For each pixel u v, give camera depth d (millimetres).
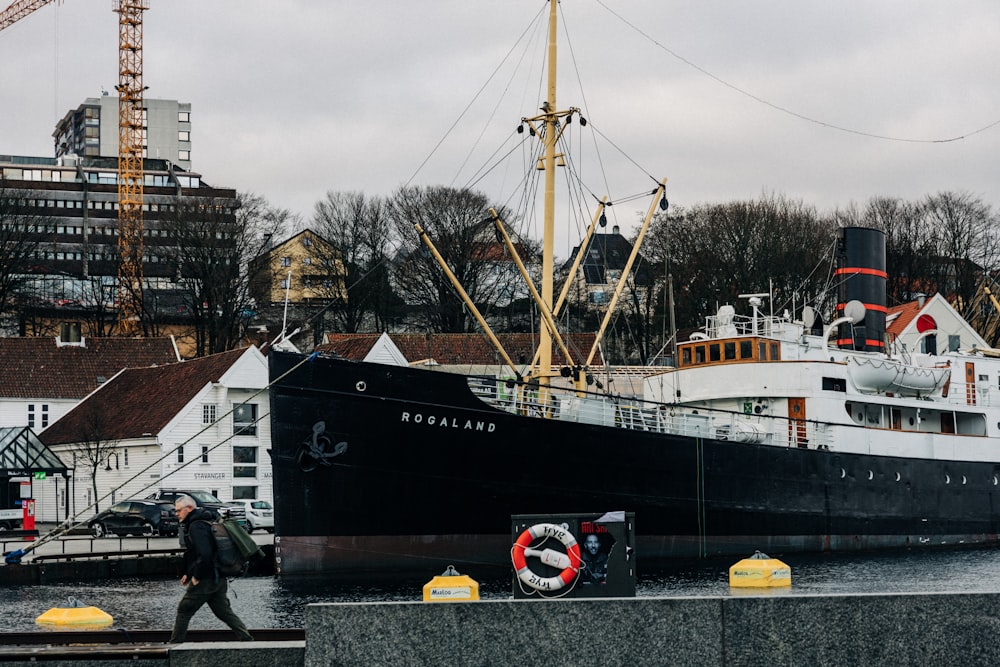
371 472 38656
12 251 111062
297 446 38406
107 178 170500
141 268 123000
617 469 41531
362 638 14922
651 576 39688
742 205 103875
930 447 50156
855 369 47812
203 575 18250
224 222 111625
